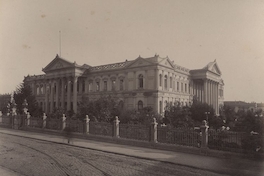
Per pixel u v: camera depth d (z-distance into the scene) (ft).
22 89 178.09
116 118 67.67
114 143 65.46
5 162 42.39
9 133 88.12
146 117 107.34
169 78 165.68
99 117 106.01
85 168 38.40
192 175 34.76
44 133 90.02
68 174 35.09
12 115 112.06
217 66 227.40
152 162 42.93
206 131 49.14
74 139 73.31
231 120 160.15
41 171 36.76
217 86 234.17
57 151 53.31
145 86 155.02
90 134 73.97
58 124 87.81
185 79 196.44
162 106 153.79
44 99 233.35
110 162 42.75
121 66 174.19
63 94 199.93
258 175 34.32
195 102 159.33
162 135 57.00
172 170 37.50
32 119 100.42
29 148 56.85
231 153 44.47
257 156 41.65
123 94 166.40
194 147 50.57
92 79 192.95
